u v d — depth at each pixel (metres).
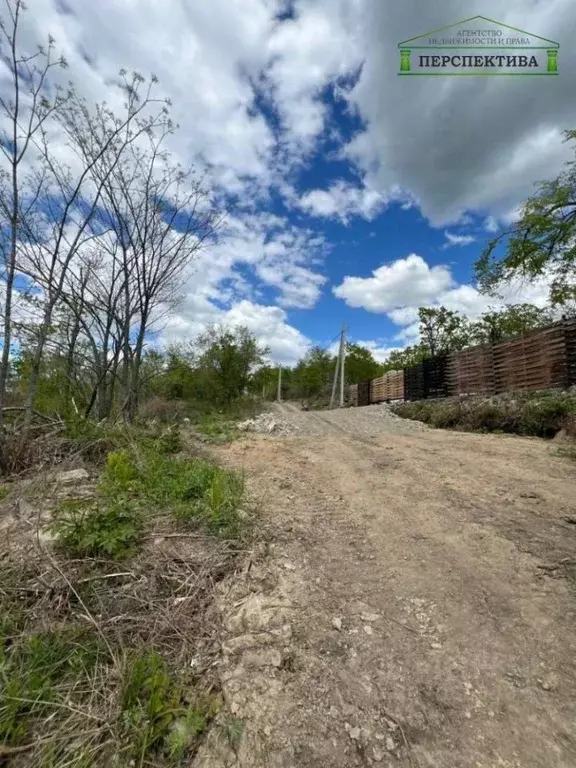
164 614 2.01
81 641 1.78
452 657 1.76
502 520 3.28
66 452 5.27
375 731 1.40
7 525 3.00
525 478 4.51
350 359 39.38
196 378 23.20
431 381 15.28
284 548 2.84
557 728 1.40
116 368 8.73
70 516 2.84
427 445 7.16
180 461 5.01
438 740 1.37
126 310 8.66
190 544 2.77
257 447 7.40
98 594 2.11
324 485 4.62
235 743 1.35
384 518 3.46
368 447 7.21
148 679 1.53
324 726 1.42
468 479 4.59
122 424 6.78
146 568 2.41
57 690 1.53
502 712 1.47
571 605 2.09
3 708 1.39
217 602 2.16
